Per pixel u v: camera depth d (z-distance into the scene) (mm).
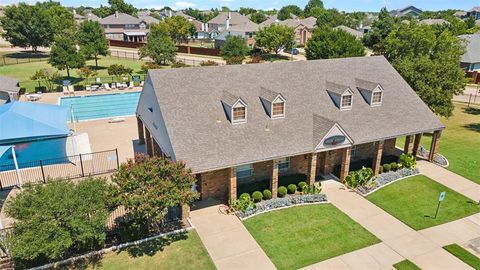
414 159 30000
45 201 16609
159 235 20734
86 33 76562
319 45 67312
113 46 109000
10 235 16594
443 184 27641
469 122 44531
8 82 48500
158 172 18984
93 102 51844
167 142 23047
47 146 33969
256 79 27922
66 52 61000
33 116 30109
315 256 19516
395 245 20469
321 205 24516
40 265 18078
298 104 27453
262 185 25375
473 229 22078
